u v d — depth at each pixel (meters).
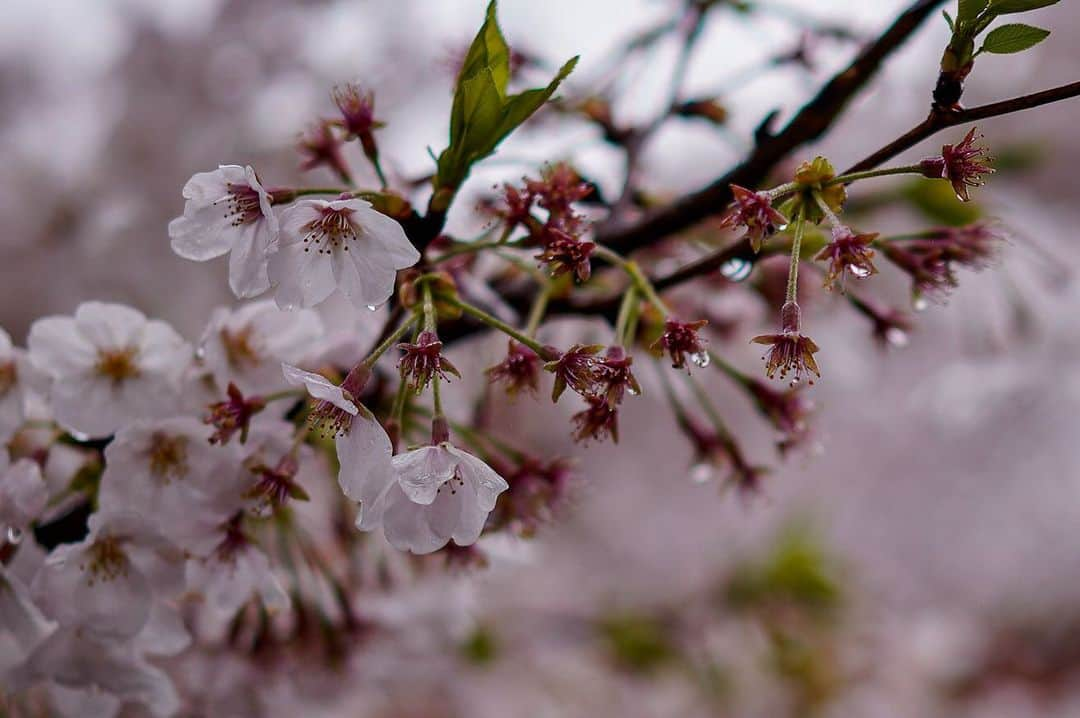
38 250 1.12
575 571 1.74
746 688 1.25
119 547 0.60
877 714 1.41
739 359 0.74
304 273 0.55
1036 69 1.30
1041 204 1.23
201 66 1.19
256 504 0.59
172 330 0.61
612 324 0.64
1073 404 1.37
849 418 1.79
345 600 0.69
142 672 0.62
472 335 0.67
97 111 1.21
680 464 1.90
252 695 0.69
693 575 1.72
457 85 0.58
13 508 0.59
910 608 1.89
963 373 1.08
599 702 1.31
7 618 0.61
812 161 0.55
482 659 1.06
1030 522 1.83
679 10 0.72
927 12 0.61
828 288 0.55
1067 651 1.84
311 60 1.22
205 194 0.56
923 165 0.55
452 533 0.55
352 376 0.55
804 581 1.23
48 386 0.61
